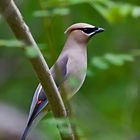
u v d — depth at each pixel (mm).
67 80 10164
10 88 18016
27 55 8023
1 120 16812
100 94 16859
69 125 8750
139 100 16781
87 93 16906
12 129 16672
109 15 12102
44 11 10961
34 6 14734
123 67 16641
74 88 10180
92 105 16688
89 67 10688
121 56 10648
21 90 17906
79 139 9086
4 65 18312
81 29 10797
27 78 18094
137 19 16250
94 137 14133
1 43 8406
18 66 18266
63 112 8672
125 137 16031
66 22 13938
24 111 17547
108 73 16672
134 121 16594
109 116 16578
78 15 15656
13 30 7766
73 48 10711
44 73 8266
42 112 9898
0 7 7234
